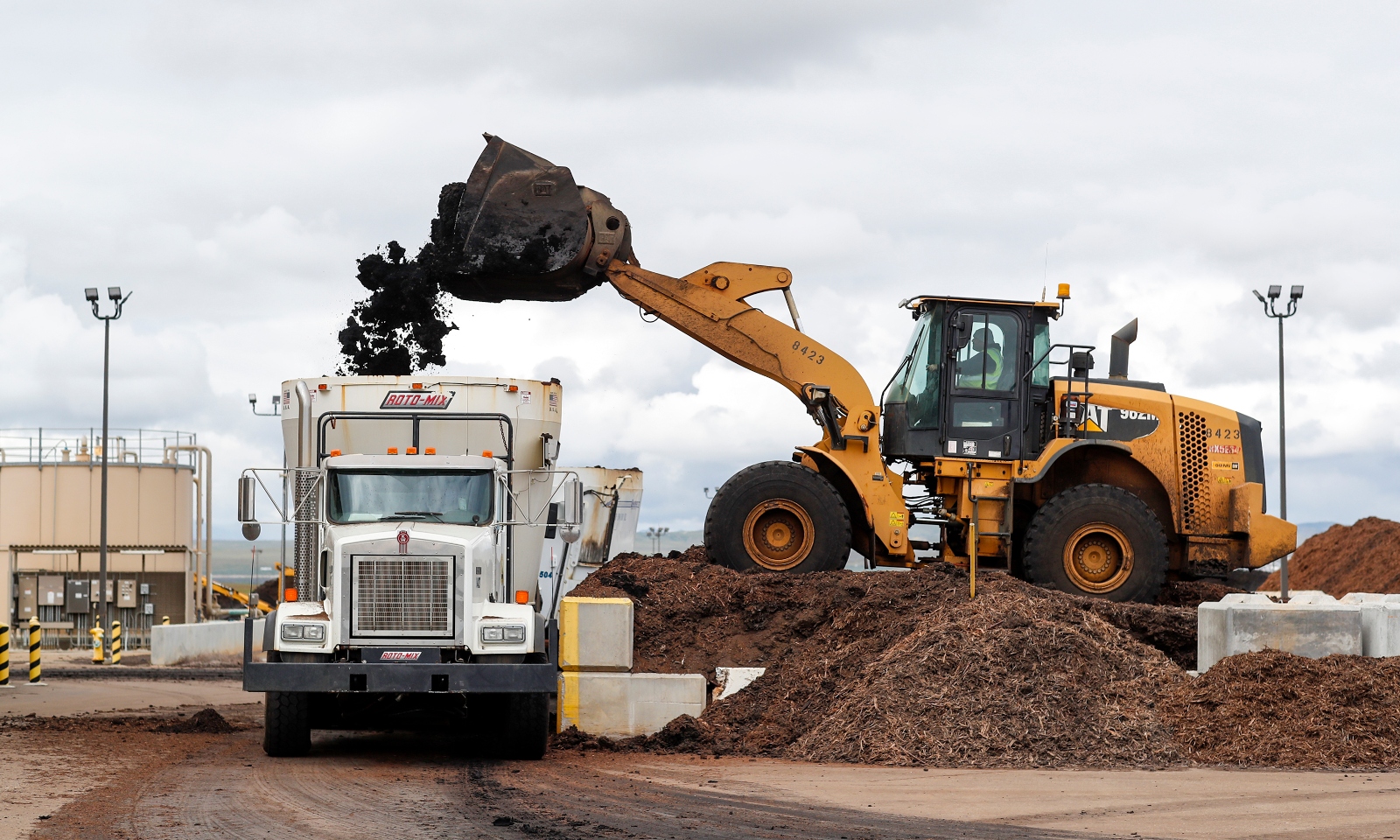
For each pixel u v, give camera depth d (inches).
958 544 719.1
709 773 493.0
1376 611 580.1
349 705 557.0
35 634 1026.7
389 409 584.4
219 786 451.2
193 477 1707.7
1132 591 669.3
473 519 538.3
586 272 700.7
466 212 677.9
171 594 1644.9
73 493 1625.2
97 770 486.3
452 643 506.9
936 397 705.6
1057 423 700.0
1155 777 479.2
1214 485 709.9
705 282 713.0
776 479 679.1
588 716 579.8
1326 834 368.5
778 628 633.0
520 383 594.9
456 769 499.2
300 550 553.9
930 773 493.0
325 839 360.2
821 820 393.7
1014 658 560.1
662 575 687.1
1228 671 553.9
